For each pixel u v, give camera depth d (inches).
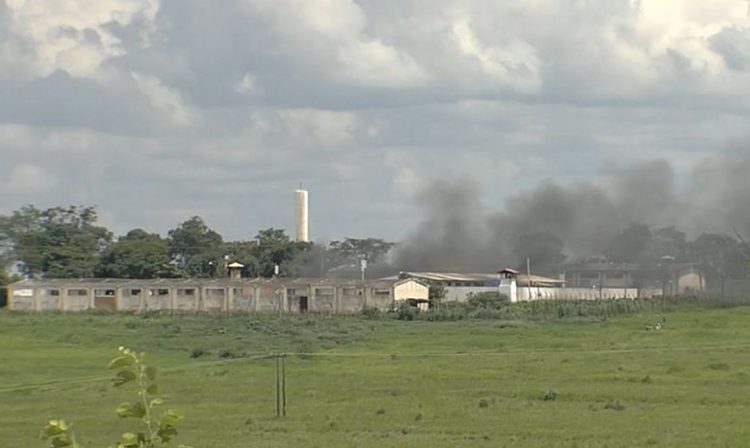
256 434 2217.0
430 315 5772.6
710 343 3853.3
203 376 3230.8
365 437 2154.3
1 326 5305.1
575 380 2918.3
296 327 5187.0
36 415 2568.9
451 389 2834.6
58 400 2832.2
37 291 7234.3
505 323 5098.4
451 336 4520.2
